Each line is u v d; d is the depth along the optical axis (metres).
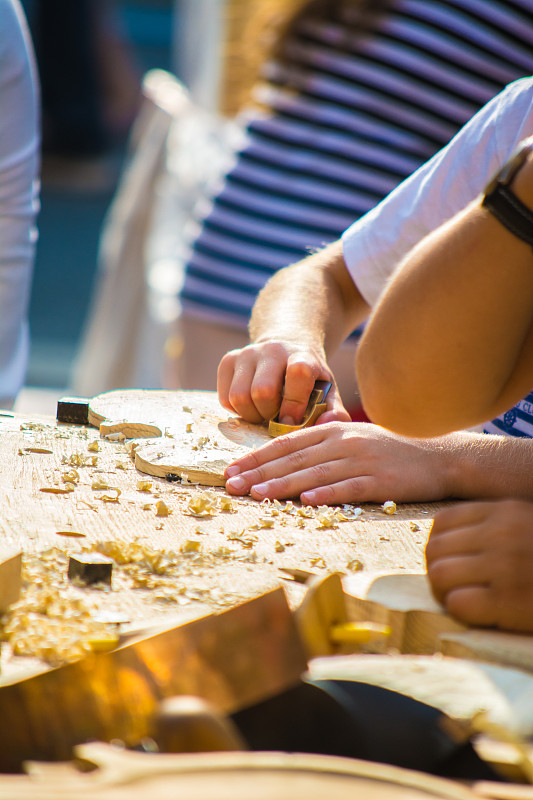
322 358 2.89
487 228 1.56
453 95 4.27
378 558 1.86
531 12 4.08
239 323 4.97
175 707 0.88
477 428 3.14
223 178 4.96
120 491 2.22
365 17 4.24
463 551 1.49
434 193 2.90
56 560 1.66
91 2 16.81
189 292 5.08
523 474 2.41
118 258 6.84
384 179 4.47
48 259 15.45
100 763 0.78
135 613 1.43
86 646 1.20
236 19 6.23
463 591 1.43
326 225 4.62
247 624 1.14
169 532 1.93
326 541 1.96
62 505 2.05
